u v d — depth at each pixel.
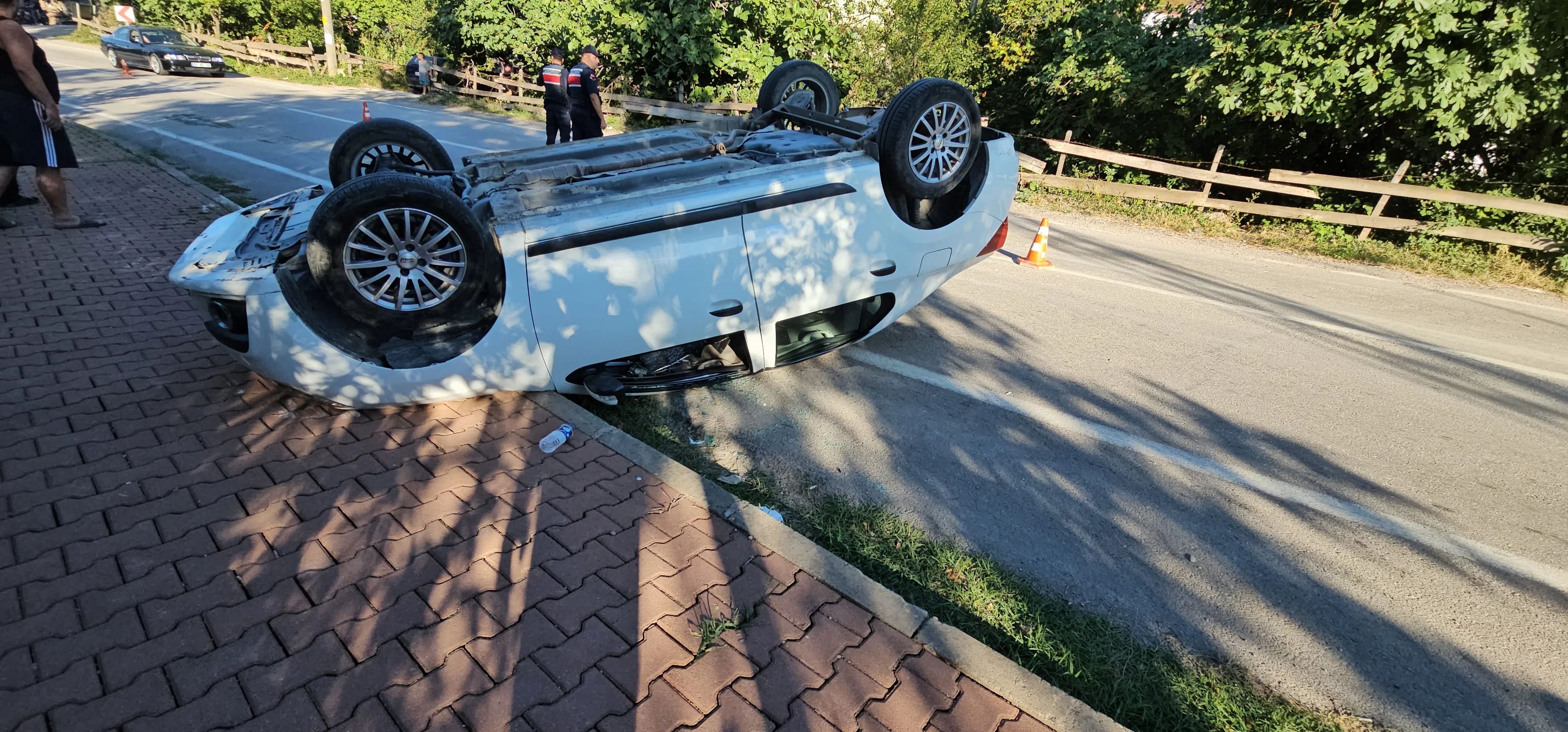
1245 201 12.18
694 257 4.09
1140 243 9.98
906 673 2.62
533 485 3.53
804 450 4.23
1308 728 2.64
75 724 2.25
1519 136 10.10
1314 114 10.52
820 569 3.06
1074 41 14.06
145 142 12.18
